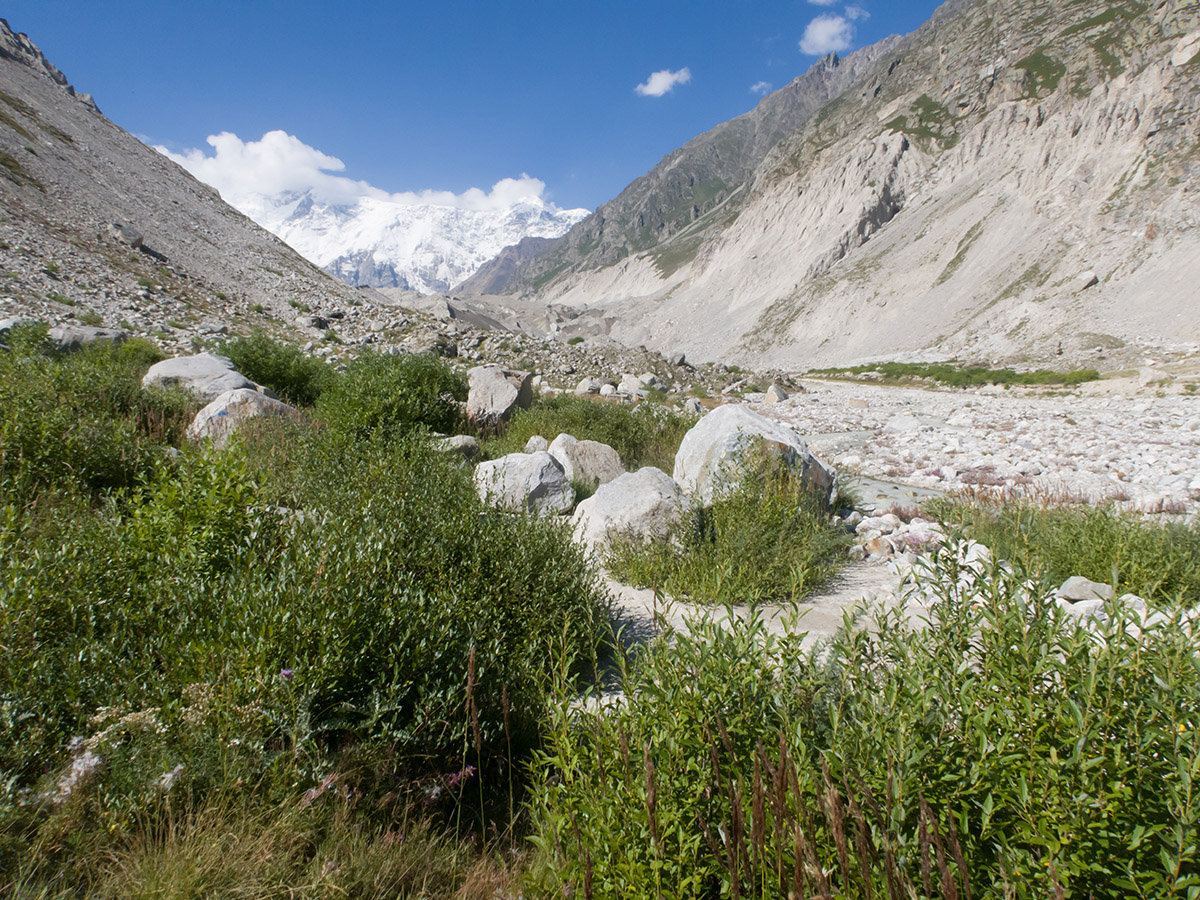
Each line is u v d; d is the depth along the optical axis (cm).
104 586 327
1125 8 15538
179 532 374
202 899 206
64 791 230
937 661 224
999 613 228
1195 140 10725
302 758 257
